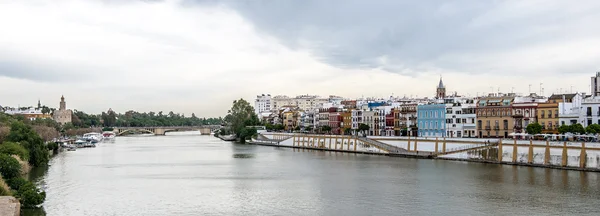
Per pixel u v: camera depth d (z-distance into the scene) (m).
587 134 174.25
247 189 143.12
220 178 165.25
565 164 164.00
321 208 118.06
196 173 178.62
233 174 175.00
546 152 170.50
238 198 130.38
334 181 154.75
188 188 145.50
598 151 154.62
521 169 168.62
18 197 116.25
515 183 141.50
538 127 193.25
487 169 171.50
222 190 141.75
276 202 125.06
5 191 114.69
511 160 182.38
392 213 112.12
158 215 112.94
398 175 164.00
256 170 186.25
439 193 131.62
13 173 131.75
